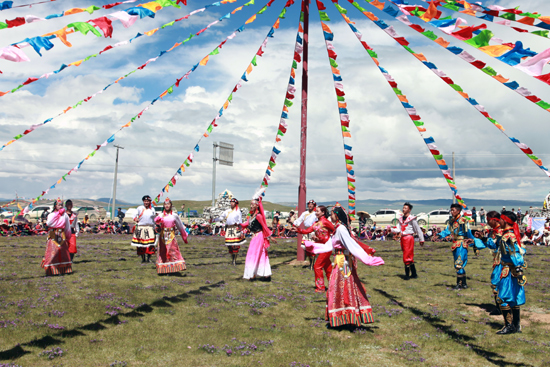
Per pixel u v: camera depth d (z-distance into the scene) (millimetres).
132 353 4941
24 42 3014
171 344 5281
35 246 15750
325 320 6516
